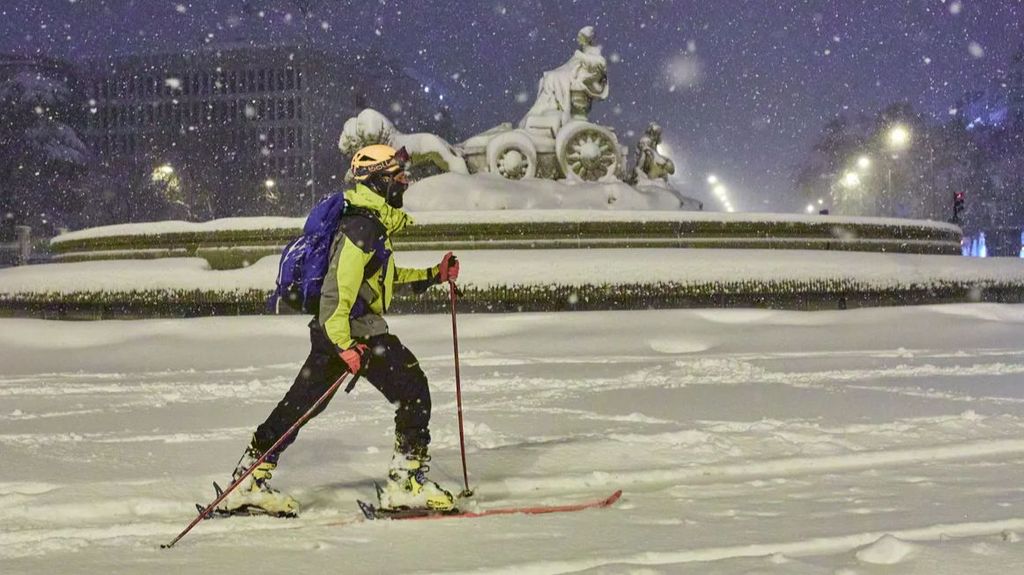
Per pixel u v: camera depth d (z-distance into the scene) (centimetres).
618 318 1727
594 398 948
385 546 439
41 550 440
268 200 10662
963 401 892
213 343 1587
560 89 2555
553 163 2472
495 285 1797
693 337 1616
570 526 470
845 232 2206
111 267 1895
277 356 1495
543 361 1371
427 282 562
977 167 9200
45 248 8431
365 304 505
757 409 856
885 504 507
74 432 788
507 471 604
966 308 1867
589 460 635
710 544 428
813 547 426
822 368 1212
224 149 10900
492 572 393
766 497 533
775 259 1897
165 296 1830
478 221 2000
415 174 2595
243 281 1805
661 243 2062
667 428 754
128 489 556
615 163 2478
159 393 1060
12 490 572
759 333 1659
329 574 395
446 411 866
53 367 1455
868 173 9344
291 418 508
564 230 2019
